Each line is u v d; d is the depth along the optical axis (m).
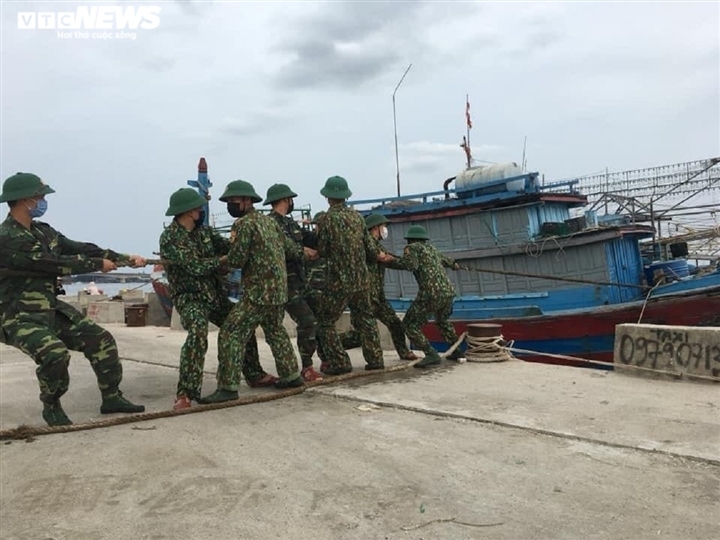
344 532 2.79
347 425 4.55
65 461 3.90
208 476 3.54
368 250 6.59
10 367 8.48
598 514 2.88
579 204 12.16
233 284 12.70
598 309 9.79
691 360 5.74
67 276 4.83
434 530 2.78
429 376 6.40
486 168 11.73
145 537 2.80
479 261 11.60
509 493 3.17
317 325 6.55
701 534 2.66
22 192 4.47
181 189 5.42
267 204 6.45
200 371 5.29
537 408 4.84
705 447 3.75
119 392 5.26
